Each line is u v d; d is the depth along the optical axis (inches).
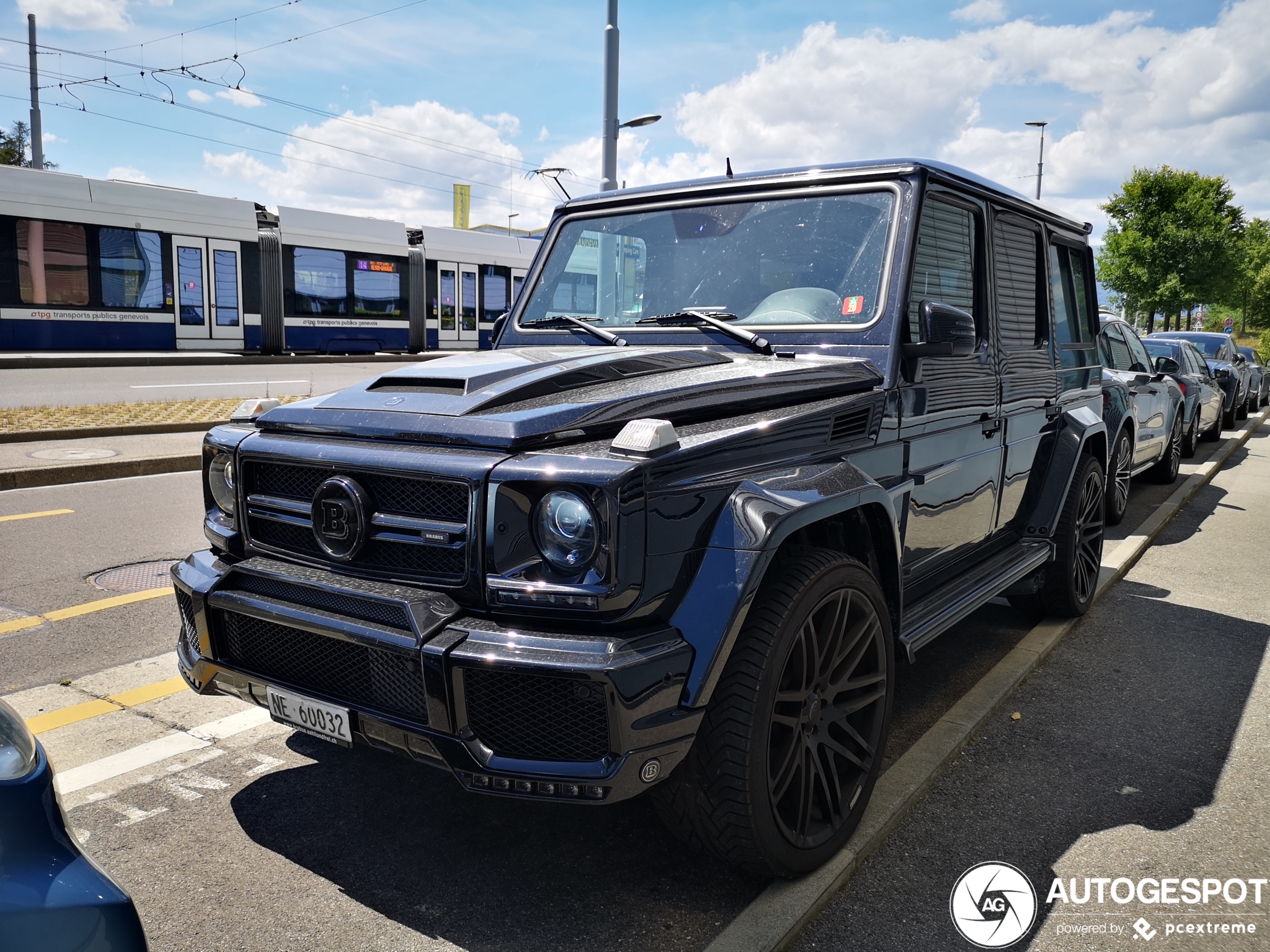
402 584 90.0
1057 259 186.4
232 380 649.0
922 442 126.8
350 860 104.0
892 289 121.6
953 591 141.0
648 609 84.1
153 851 105.4
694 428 95.3
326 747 132.3
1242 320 2773.1
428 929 92.3
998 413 153.6
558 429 88.8
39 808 61.5
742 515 88.6
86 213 716.0
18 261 686.5
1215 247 1567.4
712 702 89.3
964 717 141.6
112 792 118.6
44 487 317.4
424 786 121.3
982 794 123.3
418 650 83.5
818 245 130.0
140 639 173.9
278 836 109.0
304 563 97.8
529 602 83.1
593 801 81.0
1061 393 185.8
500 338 149.9
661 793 93.9
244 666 101.0
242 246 805.9
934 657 173.5
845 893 100.4
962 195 140.0
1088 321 208.1
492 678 82.9
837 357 120.6
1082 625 197.8
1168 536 295.3
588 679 79.4
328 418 100.3
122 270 738.2
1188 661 175.8
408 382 106.0
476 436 88.7
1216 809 120.4
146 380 629.9
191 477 340.8
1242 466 482.9
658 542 84.0
